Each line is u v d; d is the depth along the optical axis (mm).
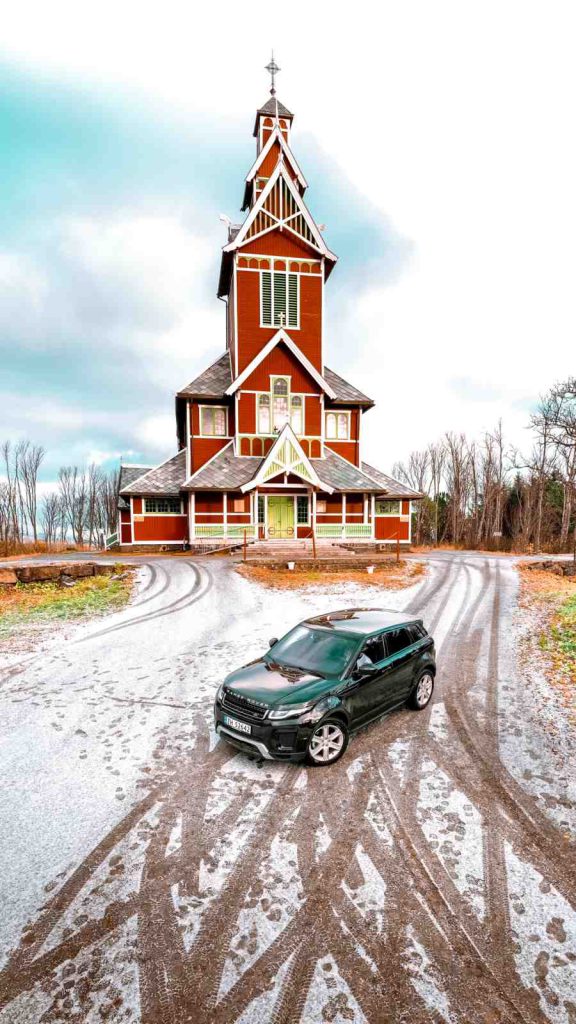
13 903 4098
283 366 29062
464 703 8133
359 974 3447
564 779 5910
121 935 3789
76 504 85875
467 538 56562
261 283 29031
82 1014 3191
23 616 14094
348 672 6656
